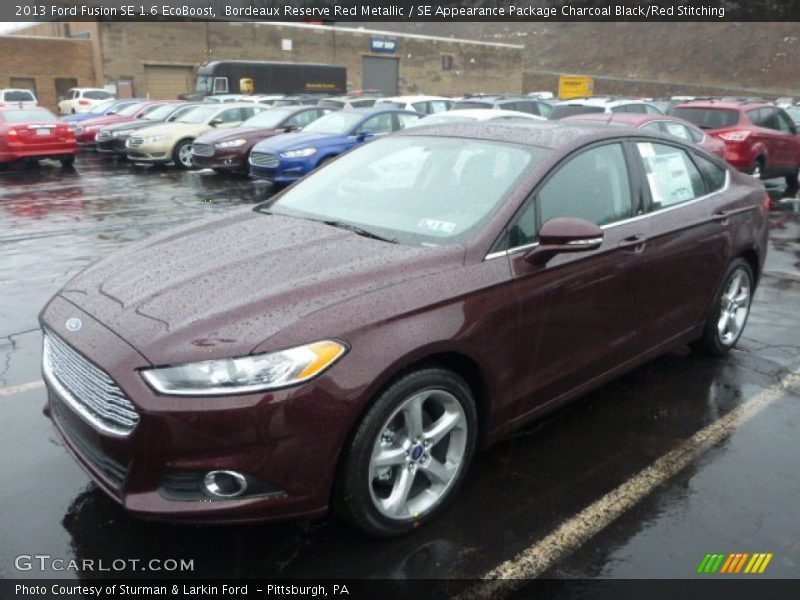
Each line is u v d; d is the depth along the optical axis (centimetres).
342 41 4912
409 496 312
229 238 355
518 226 340
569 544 305
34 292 673
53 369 316
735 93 7888
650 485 349
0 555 294
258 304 278
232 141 1523
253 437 258
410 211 363
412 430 299
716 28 9369
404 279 301
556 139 385
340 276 296
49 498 332
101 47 4131
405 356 282
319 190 415
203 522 264
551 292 343
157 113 2114
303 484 270
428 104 1927
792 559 297
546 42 10906
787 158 1353
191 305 282
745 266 505
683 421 414
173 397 256
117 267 335
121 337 273
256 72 3497
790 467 367
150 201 1248
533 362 344
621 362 405
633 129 429
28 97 3497
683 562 295
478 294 312
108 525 313
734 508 331
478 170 372
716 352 502
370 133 1409
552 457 374
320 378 264
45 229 980
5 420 406
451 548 301
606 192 391
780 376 479
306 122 1647
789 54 8438
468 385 321
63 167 1772
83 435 291
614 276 379
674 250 421
